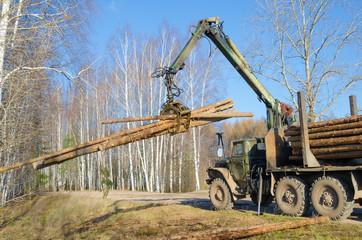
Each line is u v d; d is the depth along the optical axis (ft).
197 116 24.23
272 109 30.91
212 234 19.21
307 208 24.98
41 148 40.09
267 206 33.96
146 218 27.63
